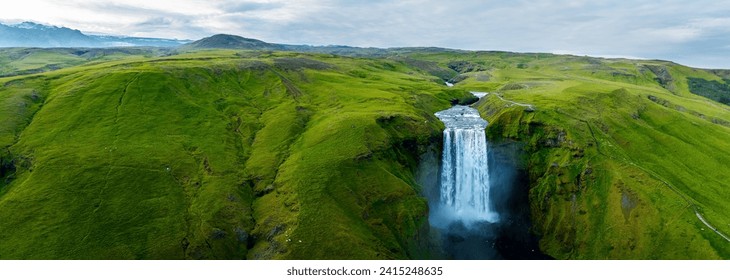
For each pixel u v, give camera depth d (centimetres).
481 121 12825
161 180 8488
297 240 7338
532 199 10425
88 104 10750
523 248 9425
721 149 12012
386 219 8300
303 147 9919
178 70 13200
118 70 13012
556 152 10694
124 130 9894
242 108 12281
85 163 8538
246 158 9900
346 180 8700
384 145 9881
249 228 7912
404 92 15288
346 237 7469
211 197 8262
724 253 7669
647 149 11306
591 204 9462
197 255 7181
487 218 10812
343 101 13262
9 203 7488
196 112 11362
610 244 8725
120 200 7831
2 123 9569
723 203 9575
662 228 8450
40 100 11156
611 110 12962
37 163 8462
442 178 11262
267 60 17238
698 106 17762
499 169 11400
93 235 7112
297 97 13475
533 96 13988
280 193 8500
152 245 7138
